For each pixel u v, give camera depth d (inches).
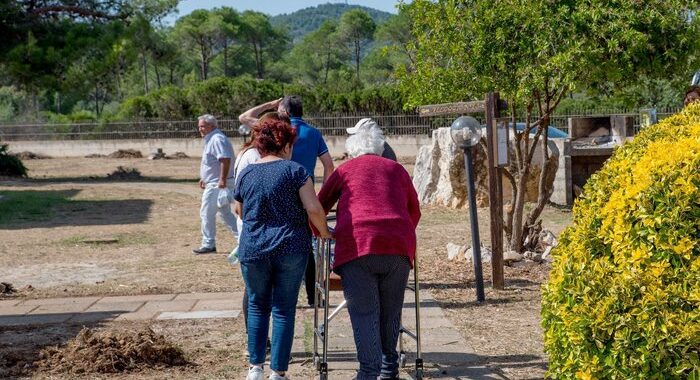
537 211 470.3
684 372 168.7
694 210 176.2
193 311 366.6
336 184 242.5
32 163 1676.9
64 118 2074.3
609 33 403.9
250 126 311.6
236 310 365.1
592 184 217.6
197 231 663.1
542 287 207.8
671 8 408.2
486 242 553.6
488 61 428.8
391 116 1622.8
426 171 775.7
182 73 4589.1
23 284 460.4
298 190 241.8
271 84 1907.0
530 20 410.3
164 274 470.3
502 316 344.5
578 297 185.5
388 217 233.9
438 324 331.3
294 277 242.5
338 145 1657.2
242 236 245.6
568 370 188.4
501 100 387.9
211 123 529.3
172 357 287.3
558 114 1318.9
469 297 382.0
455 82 440.8
